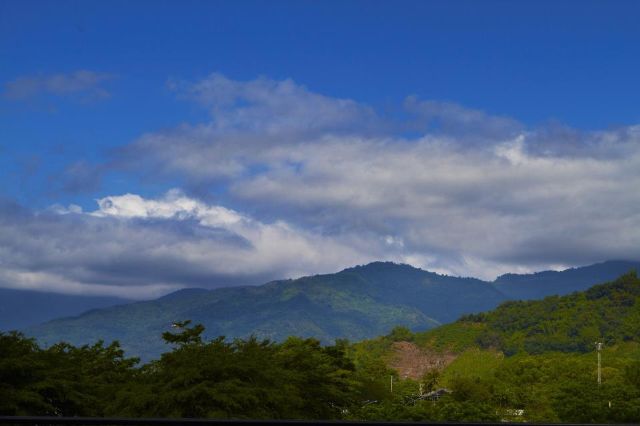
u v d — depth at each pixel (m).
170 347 38.03
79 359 42.78
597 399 83.44
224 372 33.25
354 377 63.44
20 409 29.11
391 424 4.92
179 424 4.99
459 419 73.38
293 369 44.41
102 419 5.07
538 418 90.25
